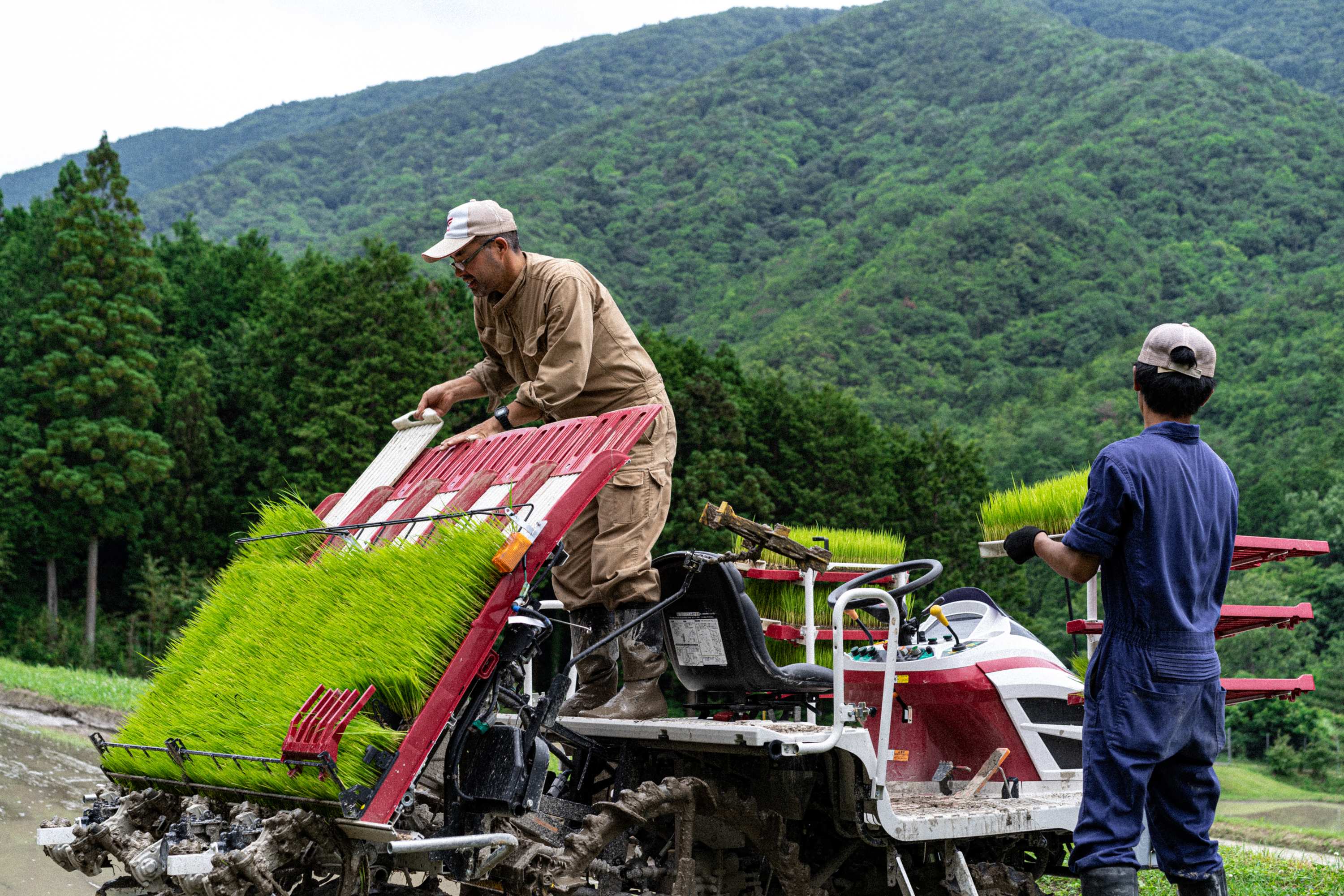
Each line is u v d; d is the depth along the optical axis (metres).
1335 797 40.00
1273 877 6.74
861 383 121.00
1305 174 167.88
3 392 45.44
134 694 14.67
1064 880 6.32
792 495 42.66
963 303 140.50
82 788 8.08
